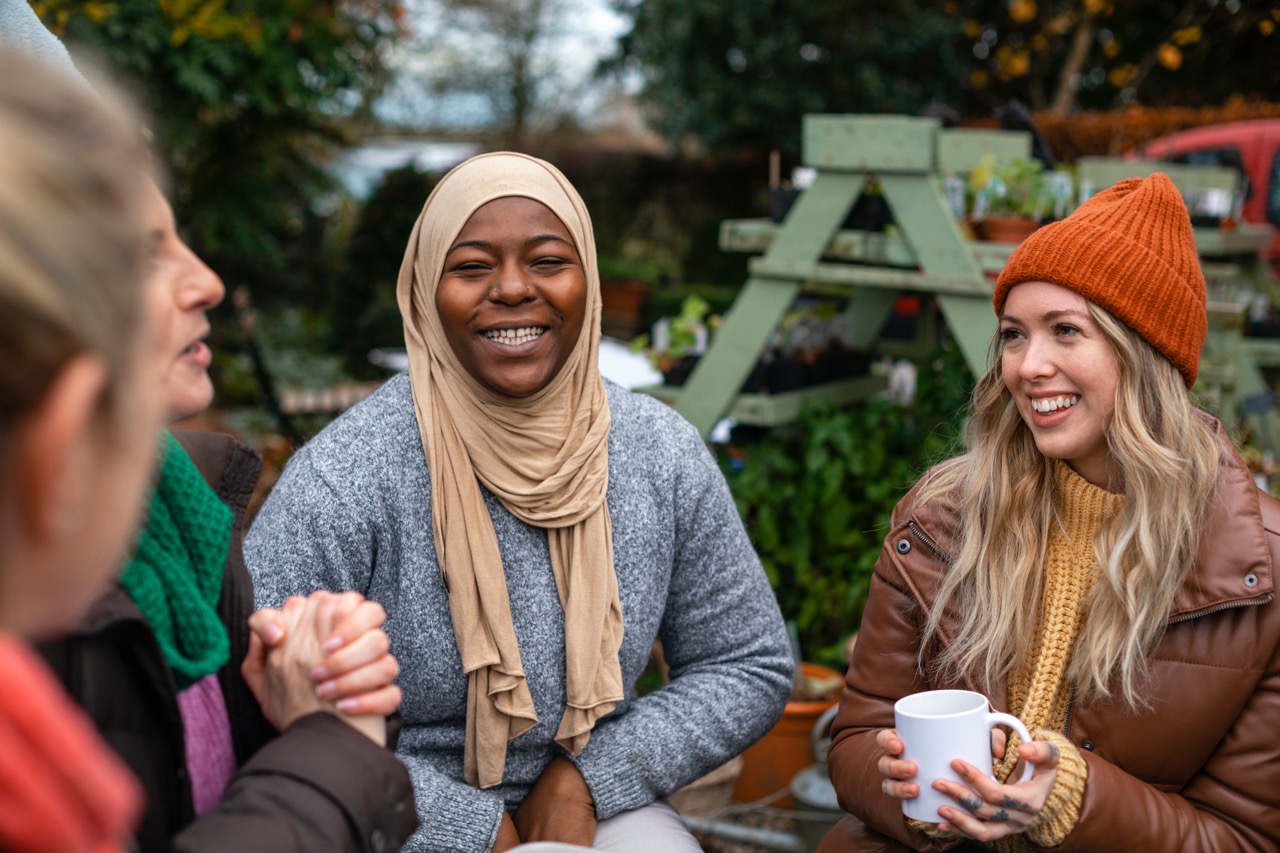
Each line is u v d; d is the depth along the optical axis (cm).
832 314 415
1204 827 164
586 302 196
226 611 133
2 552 64
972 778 156
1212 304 457
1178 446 173
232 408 675
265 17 551
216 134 611
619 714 204
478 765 189
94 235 62
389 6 618
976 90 1439
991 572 184
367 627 124
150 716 114
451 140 1695
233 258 893
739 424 399
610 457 200
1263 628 168
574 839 185
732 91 1276
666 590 206
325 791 114
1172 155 774
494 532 191
